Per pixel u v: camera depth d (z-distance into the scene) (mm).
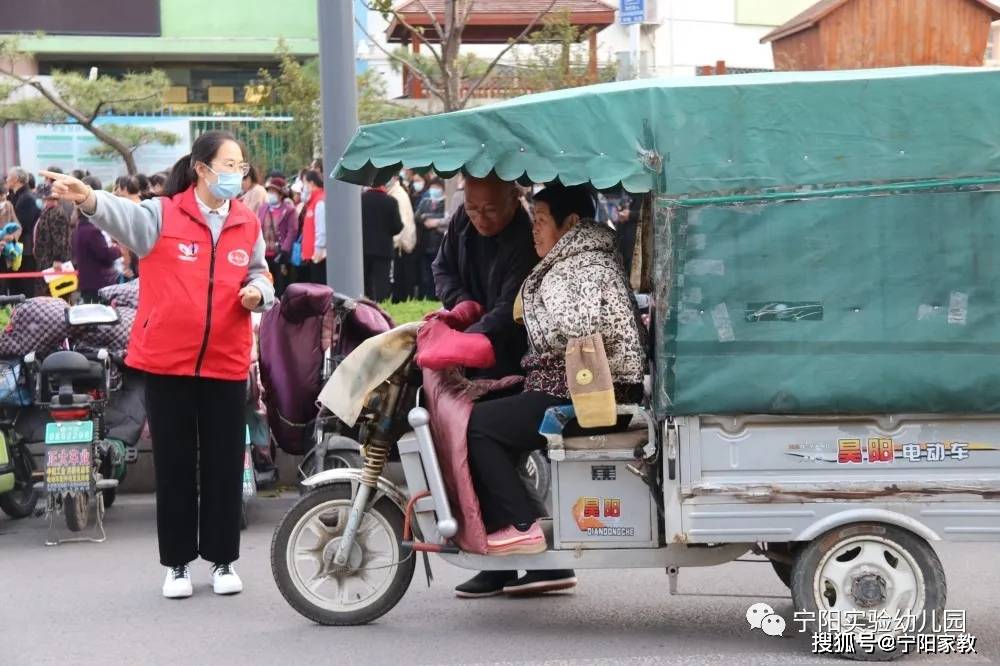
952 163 4875
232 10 26766
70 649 5574
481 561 5367
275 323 7617
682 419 5055
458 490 5305
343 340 7605
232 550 6434
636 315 5320
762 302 4957
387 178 5496
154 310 6129
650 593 6383
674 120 4973
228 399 6301
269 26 26922
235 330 6230
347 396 5516
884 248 4906
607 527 5270
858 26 16750
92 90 19125
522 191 5832
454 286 6113
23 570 7062
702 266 4973
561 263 5250
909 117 4891
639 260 5992
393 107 19203
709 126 4961
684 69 24094
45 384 7848
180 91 27453
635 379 5207
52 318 7832
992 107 4859
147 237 6090
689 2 26859
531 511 5324
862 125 4910
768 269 4949
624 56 13836
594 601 6238
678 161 4973
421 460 5473
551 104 5020
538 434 5309
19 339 7883
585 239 5258
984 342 4879
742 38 27719
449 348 5312
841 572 5117
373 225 14273
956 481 4984
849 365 4930
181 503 6320
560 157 5012
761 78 5152
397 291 15453
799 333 4945
